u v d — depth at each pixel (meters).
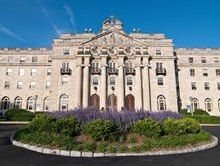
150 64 57.19
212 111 59.78
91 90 55.41
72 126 17.16
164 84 56.12
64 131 16.78
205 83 61.28
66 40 58.97
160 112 21.64
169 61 57.31
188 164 12.08
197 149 15.84
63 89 55.47
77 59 56.28
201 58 63.12
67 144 14.64
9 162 12.02
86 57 56.09
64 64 57.12
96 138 16.02
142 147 14.70
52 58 57.00
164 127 18.34
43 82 62.16
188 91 60.59
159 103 55.34
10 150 14.95
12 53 63.78
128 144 15.91
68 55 57.09
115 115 18.66
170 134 18.28
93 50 57.41
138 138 16.98
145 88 55.12
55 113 20.17
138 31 60.34
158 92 55.62
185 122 19.22
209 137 18.89
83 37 59.44
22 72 63.00
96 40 57.97
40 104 60.94
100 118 18.02
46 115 18.94
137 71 56.03
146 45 57.81
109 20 61.28
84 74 55.59
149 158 13.35
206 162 12.52
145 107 54.12
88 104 54.06
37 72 62.81
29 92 61.78
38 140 15.59
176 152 14.80
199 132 19.61
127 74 56.50
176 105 54.84
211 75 61.84
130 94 55.56
